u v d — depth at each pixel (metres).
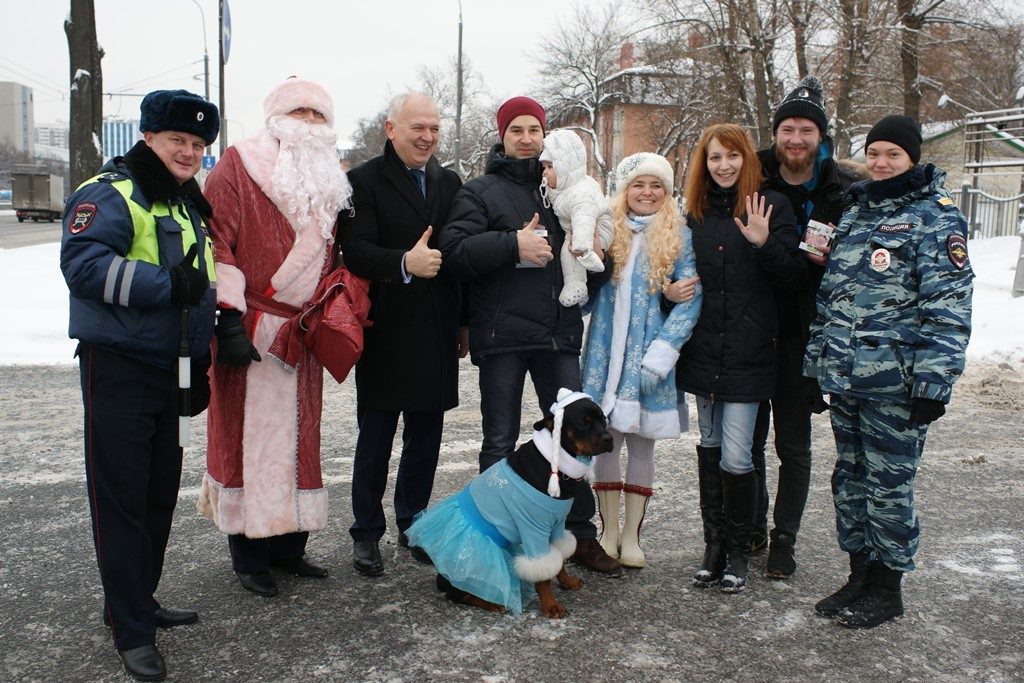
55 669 3.09
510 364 3.98
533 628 3.46
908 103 24.09
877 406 3.43
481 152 47.22
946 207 3.36
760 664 3.17
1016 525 4.65
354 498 4.05
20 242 24.11
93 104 12.50
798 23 22.23
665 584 3.91
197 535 4.46
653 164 4.00
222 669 3.10
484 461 4.00
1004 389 7.97
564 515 3.58
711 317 3.83
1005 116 17.75
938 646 3.32
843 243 3.58
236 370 3.60
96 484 2.99
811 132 3.93
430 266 3.66
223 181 3.58
